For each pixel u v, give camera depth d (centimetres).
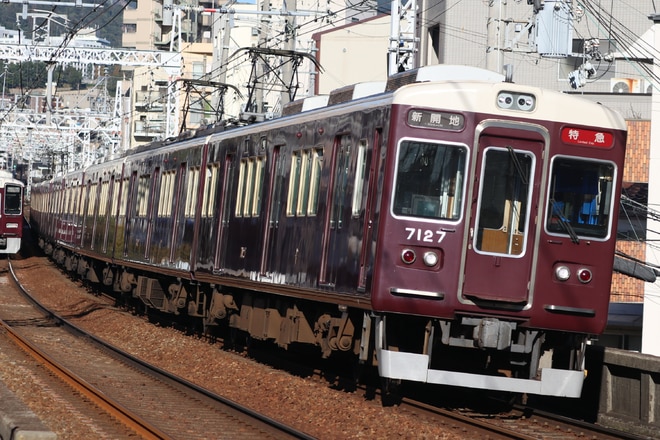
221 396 2072
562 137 1948
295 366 2659
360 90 2314
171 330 3631
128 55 6381
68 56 6347
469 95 1923
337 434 1811
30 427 1463
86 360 2761
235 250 2838
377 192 1952
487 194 1927
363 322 2034
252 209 2723
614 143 1978
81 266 5619
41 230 8688
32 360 2639
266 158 2650
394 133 1917
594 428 1862
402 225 1911
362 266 1997
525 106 1939
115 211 4603
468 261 1916
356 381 2277
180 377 2373
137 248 4066
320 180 2278
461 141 1916
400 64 3728
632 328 4003
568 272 1955
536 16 3597
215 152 3131
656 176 3512
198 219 3231
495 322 1906
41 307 4269
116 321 3894
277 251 2517
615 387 2050
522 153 1936
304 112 2466
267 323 2658
